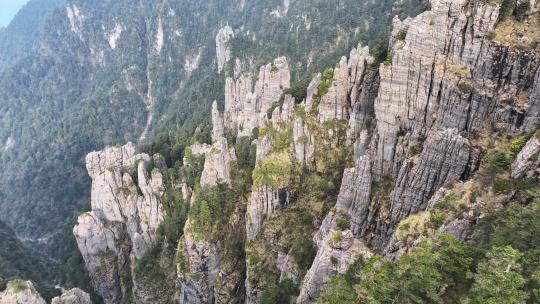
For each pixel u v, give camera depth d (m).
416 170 56.16
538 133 45.75
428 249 43.47
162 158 127.44
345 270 52.00
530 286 38.34
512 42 51.16
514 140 50.09
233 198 93.50
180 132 174.75
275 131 87.19
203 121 182.50
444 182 54.31
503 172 47.94
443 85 55.75
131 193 112.31
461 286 42.25
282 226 79.31
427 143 54.28
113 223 114.12
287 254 74.75
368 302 43.91
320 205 77.69
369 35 193.12
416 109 59.47
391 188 62.59
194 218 90.25
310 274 56.41
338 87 78.44
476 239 45.81
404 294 42.38
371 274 46.19
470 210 48.12
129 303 109.56
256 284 77.50
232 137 125.50
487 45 52.22
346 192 66.00
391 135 62.19
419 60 57.56
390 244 53.78
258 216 81.62
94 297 116.94
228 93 142.88
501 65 51.62
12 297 76.94
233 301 86.56
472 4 54.00
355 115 74.88
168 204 109.19
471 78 54.16
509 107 51.38
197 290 89.69
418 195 56.66
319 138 80.75
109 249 114.38
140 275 102.94
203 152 118.69
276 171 80.88
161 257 103.06
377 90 71.19
